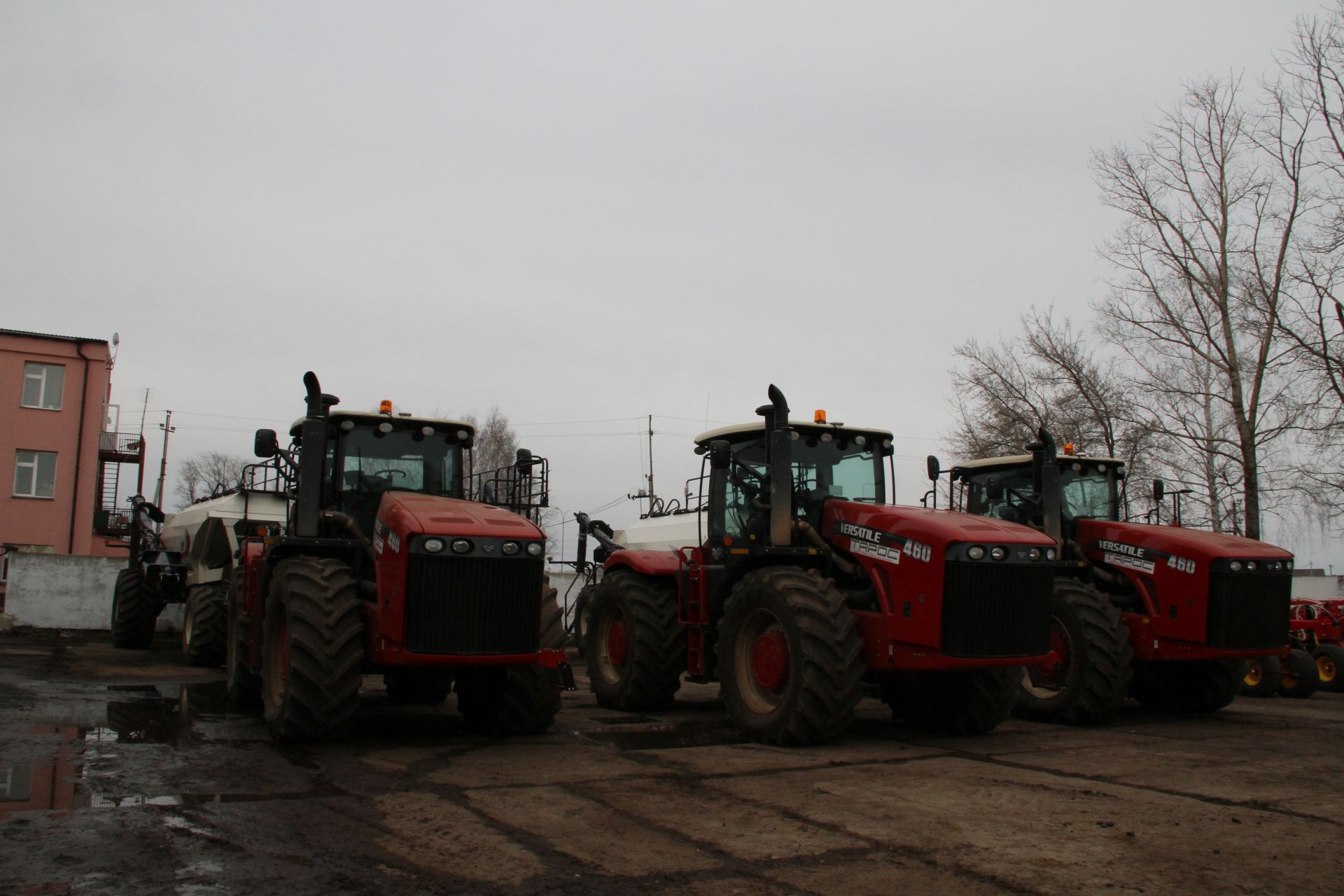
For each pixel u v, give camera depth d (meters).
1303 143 19.83
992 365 23.62
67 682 10.95
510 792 5.89
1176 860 4.77
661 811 5.52
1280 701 12.92
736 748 7.64
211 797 5.56
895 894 4.22
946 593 7.64
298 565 7.68
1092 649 9.55
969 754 7.68
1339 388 18.86
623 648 10.21
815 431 9.28
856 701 7.73
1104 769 7.10
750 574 8.47
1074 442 22.28
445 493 8.89
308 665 7.14
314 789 5.86
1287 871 4.62
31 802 5.29
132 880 4.09
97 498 38.03
